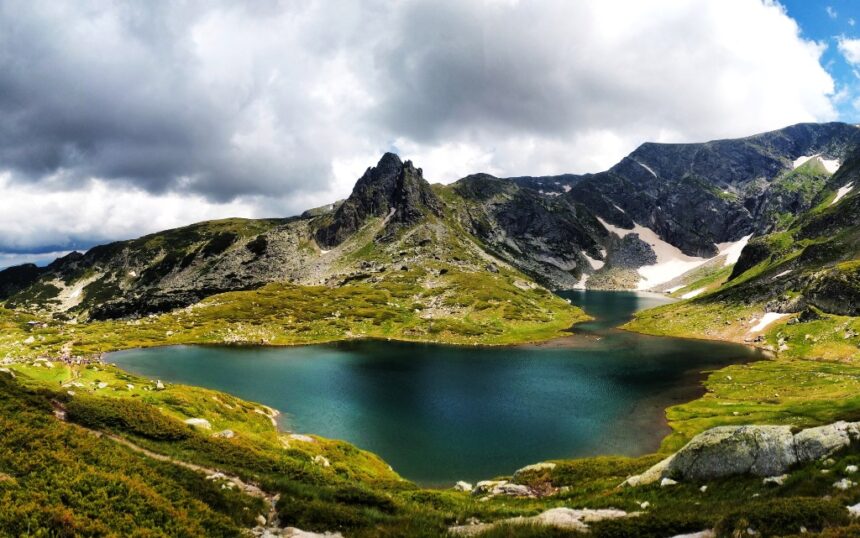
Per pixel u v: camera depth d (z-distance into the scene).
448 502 46.00
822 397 100.44
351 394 120.12
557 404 111.44
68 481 23.73
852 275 179.88
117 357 173.88
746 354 167.88
